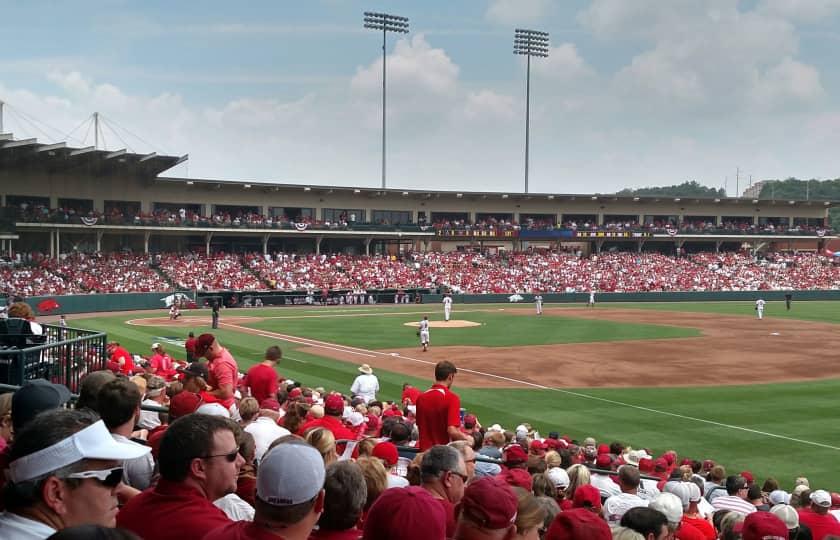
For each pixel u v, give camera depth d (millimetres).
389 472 8164
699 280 92312
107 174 76188
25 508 3479
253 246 89312
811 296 89938
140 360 21797
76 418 3609
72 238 76750
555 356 38125
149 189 80875
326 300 80000
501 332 49656
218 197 85188
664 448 20672
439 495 5812
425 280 86062
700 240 103875
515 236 95000
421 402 10867
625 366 35125
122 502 5121
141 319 57312
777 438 21797
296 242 91562
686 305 79250
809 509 10836
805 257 103750
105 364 15289
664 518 5680
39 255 69875
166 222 77562
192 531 4137
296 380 29219
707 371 33875
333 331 49250
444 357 37250
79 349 14398
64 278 67375
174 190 82562
